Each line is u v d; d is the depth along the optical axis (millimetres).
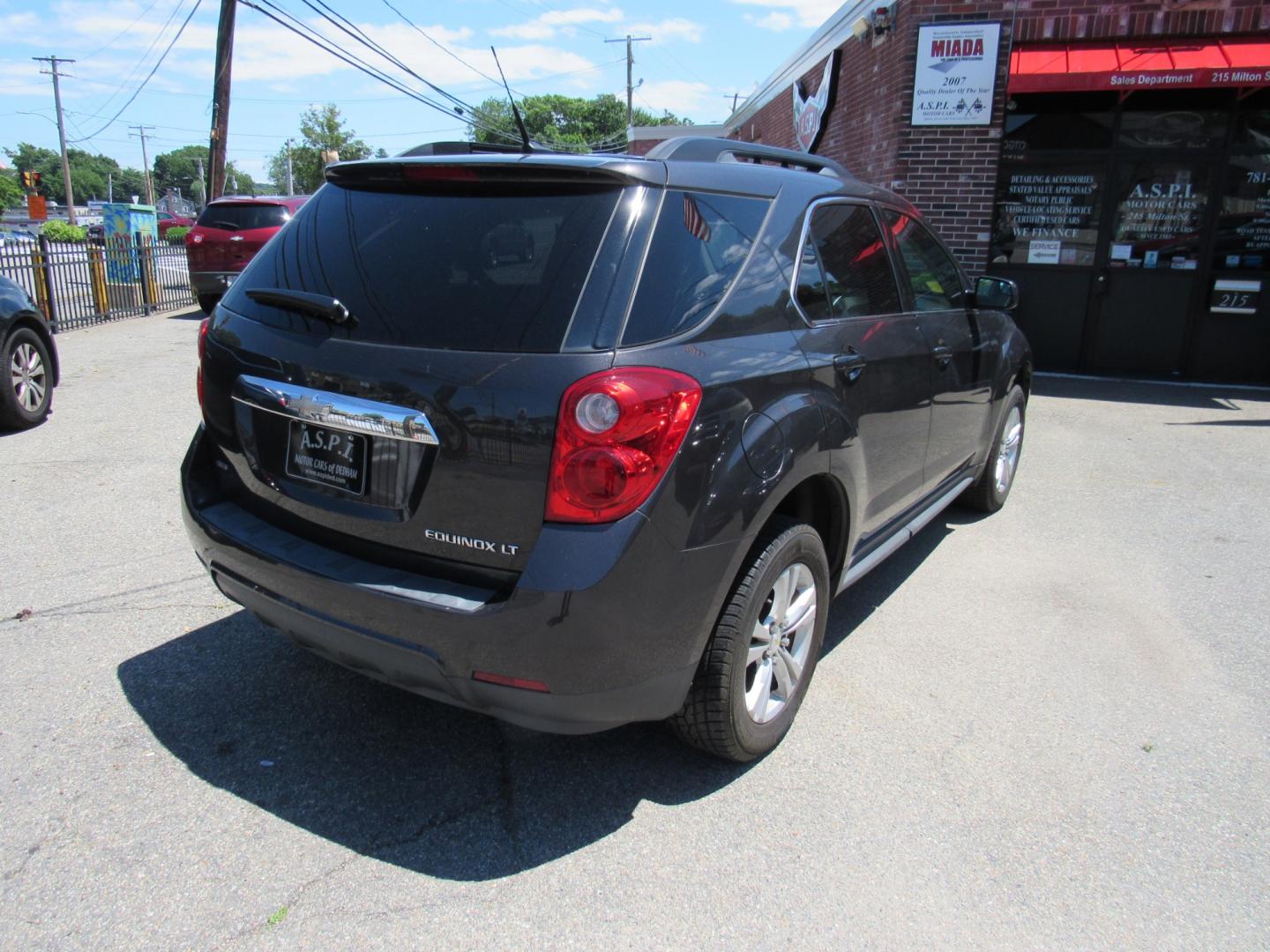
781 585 2988
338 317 2691
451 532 2482
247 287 3088
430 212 2785
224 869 2535
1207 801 2939
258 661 3648
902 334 3746
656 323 2527
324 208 3051
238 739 3137
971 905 2484
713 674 2770
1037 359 10773
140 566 4531
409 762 3047
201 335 3238
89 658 3637
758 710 3002
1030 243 10531
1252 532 5398
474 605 2408
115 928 2318
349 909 2408
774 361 2840
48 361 7363
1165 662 3836
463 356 2467
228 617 4012
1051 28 9578
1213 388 9859
